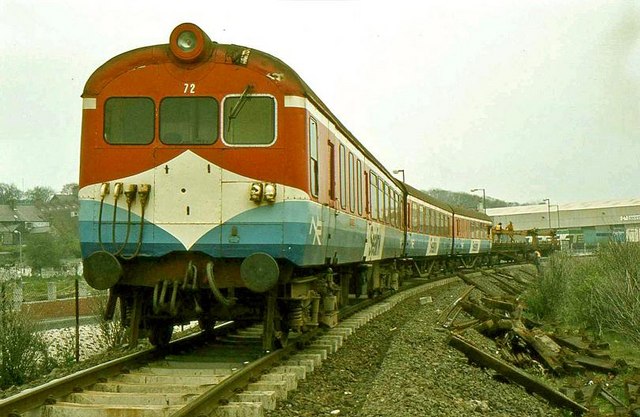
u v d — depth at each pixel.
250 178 8.91
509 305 19.27
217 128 8.99
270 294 9.37
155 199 8.92
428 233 29.92
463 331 13.98
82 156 9.09
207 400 6.68
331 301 11.87
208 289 9.37
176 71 9.10
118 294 9.38
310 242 9.34
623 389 11.50
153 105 9.08
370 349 12.20
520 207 111.31
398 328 14.80
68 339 16.77
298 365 9.29
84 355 14.84
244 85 9.04
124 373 8.62
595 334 17.34
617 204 95.38
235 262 9.02
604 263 22.11
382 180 18.81
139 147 8.99
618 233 26.88
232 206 8.88
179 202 8.91
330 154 11.16
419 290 25.72
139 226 8.88
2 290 13.70
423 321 15.22
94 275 8.57
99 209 8.95
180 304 9.33
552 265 22.59
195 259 8.97
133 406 6.90
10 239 66.50
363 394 8.59
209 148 8.95
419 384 8.80
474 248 42.91
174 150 8.97
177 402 7.28
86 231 8.96
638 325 14.73
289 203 8.86
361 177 15.05
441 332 13.59
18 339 13.10
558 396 9.98
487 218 50.34
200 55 9.02
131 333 9.20
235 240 8.83
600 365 13.23
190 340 10.99
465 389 9.21
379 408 7.46
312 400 7.97
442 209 34.19
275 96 9.02
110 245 8.91
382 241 18.72
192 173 8.94
